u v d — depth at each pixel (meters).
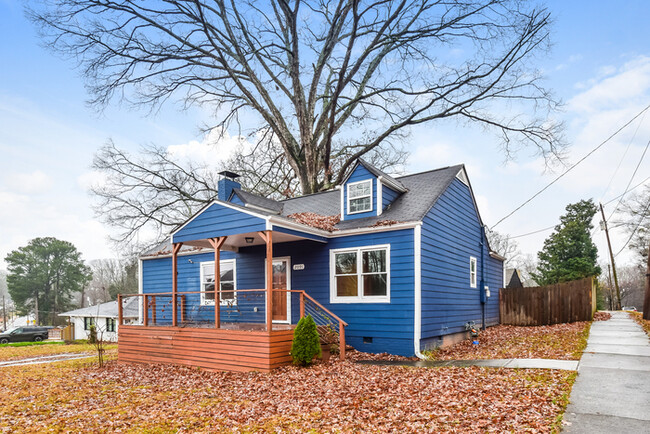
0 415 7.55
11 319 92.44
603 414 5.53
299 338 10.52
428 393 7.18
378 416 6.26
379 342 12.77
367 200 14.51
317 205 17.48
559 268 39.31
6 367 14.44
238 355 10.94
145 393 8.94
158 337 13.07
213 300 17.02
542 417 5.53
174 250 13.43
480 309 17.66
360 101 27.27
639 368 8.03
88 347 22.61
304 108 26.16
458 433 5.26
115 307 34.53
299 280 14.70
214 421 6.64
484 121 25.02
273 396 7.94
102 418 7.11
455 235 15.55
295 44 24.53
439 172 16.20
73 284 70.62
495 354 11.37
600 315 22.89
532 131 24.23
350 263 13.76
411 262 12.41
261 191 32.34
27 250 69.75
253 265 15.87
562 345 11.62
